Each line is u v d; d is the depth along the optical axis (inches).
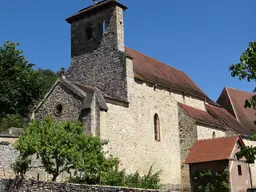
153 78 1328.7
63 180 965.8
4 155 1045.2
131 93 1182.3
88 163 786.8
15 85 1071.6
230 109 1849.2
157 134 1288.1
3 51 1088.2
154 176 1086.4
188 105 1483.8
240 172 1116.5
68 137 788.0
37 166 938.7
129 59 1207.6
